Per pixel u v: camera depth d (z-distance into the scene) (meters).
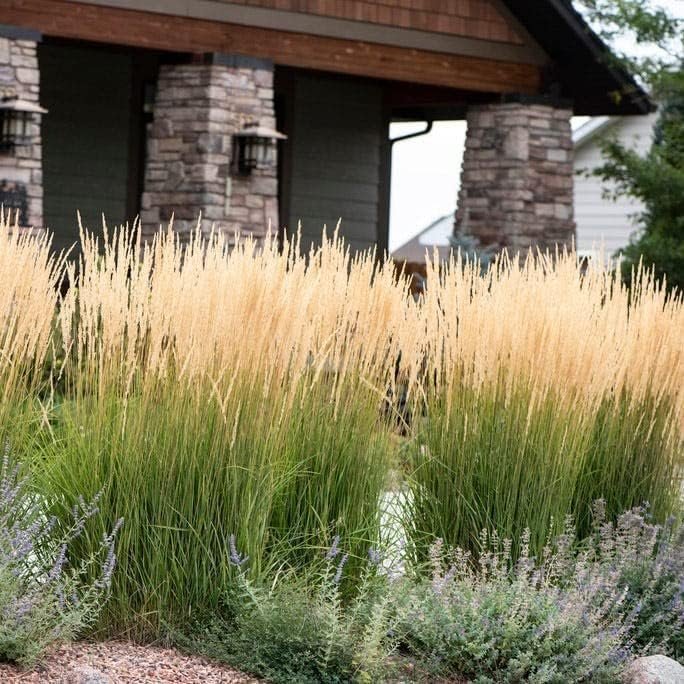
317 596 6.00
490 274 7.45
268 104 16.55
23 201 14.40
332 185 20.94
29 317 5.89
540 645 6.03
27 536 5.62
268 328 5.98
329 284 6.53
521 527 6.91
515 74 19.09
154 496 5.90
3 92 14.39
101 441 5.96
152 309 6.02
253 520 6.08
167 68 16.38
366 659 5.64
